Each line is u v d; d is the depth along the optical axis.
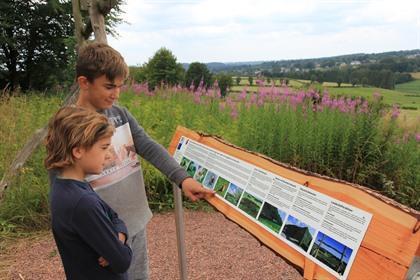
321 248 1.46
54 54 18.62
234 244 4.15
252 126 6.20
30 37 18.30
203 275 3.55
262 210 1.80
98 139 1.66
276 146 6.09
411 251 1.20
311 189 1.60
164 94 9.03
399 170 5.81
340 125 6.05
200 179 2.33
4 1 17.41
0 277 3.49
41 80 19.05
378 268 1.26
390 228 1.27
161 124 6.32
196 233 4.42
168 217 4.87
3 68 18.44
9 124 5.99
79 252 1.66
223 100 8.19
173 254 3.91
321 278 1.42
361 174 5.78
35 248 4.02
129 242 2.20
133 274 2.29
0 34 17.06
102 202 1.74
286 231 1.63
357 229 1.36
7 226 4.33
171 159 2.31
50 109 7.49
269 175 1.85
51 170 1.73
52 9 17.52
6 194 4.50
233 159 2.15
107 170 2.14
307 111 6.45
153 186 5.16
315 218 1.53
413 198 5.67
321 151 5.99
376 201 1.36
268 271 3.64
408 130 6.14
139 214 2.27
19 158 4.16
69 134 1.63
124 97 8.95
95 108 2.04
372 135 5.87
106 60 1.93
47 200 4.58
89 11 3.54
